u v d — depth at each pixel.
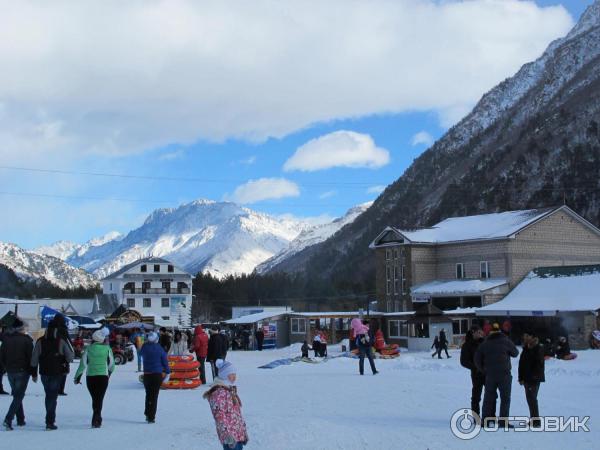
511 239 66.88
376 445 12.94
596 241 72.44
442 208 174.62
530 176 154.50
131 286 124.94
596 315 53.62
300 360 39.53
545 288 62.44
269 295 144.12
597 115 161.25
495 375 15.14
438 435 13.99
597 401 19.41
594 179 134.62
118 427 15.88
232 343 65.62
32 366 15.72
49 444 13.73
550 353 39.72
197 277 145.50
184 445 13.23
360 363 29.27
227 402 11.09
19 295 141.25
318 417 16.94
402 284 73.81
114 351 42.66
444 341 41.50
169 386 25.67
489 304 64.44
